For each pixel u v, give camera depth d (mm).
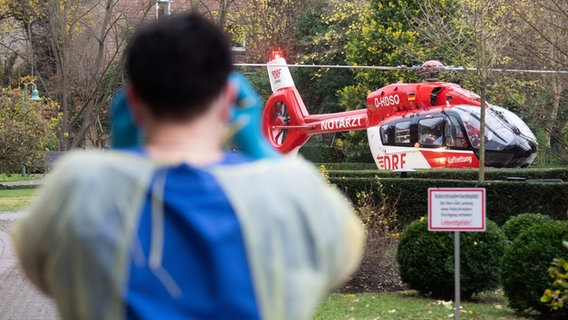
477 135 22656
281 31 44656
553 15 17516
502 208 18578
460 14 26078
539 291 10133
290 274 1970
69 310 1947
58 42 28844
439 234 11836
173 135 2080
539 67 20703
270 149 2258
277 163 2105
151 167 1981
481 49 20422
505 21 21062
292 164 2127
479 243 11633
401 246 12164
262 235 1957
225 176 2000
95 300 1891
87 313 1896
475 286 11656
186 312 1876
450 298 11938
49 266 1985
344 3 39250
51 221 1979
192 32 2109
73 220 1930
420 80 32562
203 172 1991
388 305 11258
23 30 43594
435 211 9117
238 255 1932
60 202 1979
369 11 34281
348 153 39469
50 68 40625
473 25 21312
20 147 34312
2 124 34000
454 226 9102
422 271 11812
